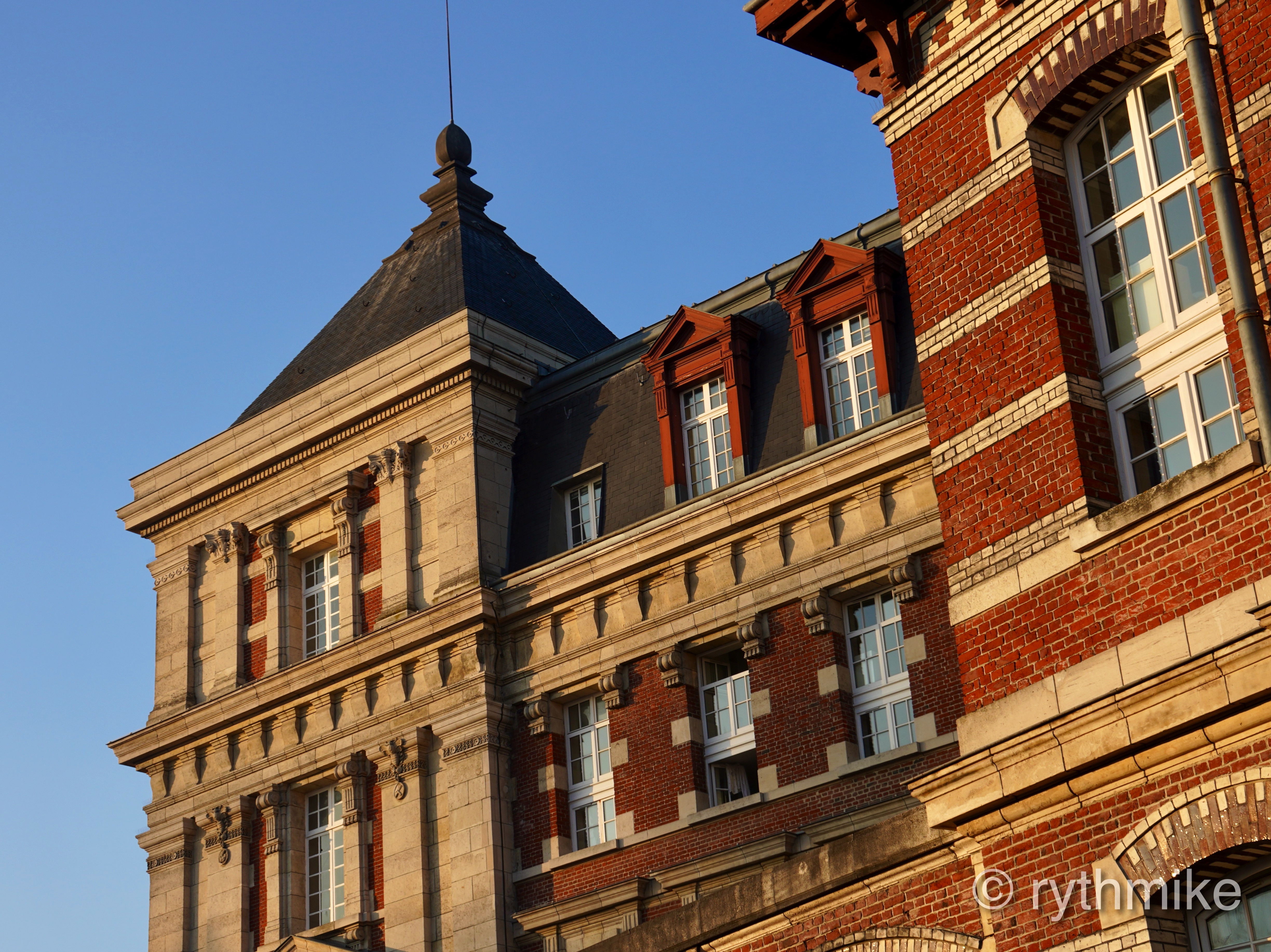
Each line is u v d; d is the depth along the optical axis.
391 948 27.25
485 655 27.80
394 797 28.19
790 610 25.03
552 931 25.84
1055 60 15.09
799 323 26.27
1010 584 14.38
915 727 23.31
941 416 15.49
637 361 29.17
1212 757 12.49
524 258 34.97
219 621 32.16
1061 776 13.36
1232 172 13.16
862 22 16.86
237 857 30.20
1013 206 15.28
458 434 29.36
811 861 15.88
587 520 28.44
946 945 14.41
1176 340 14.14
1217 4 13.59
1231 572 12.69
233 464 32.22
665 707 25.97
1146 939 12.66
